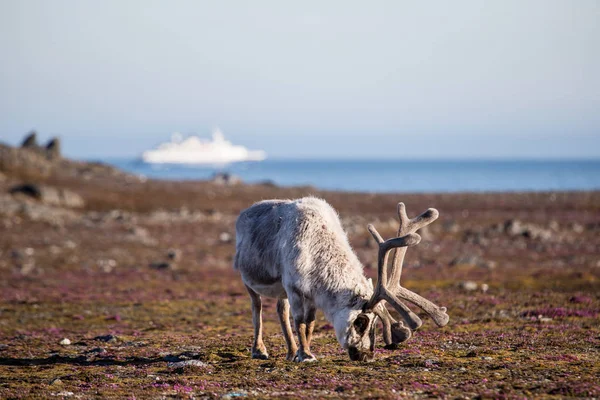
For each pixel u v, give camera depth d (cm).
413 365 4072
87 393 3550
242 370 4062
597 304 7544
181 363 4400
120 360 4769
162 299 9575
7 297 9900
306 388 3472
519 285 9912
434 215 3778
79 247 17225
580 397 3180
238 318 7388
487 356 4375
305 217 4016
